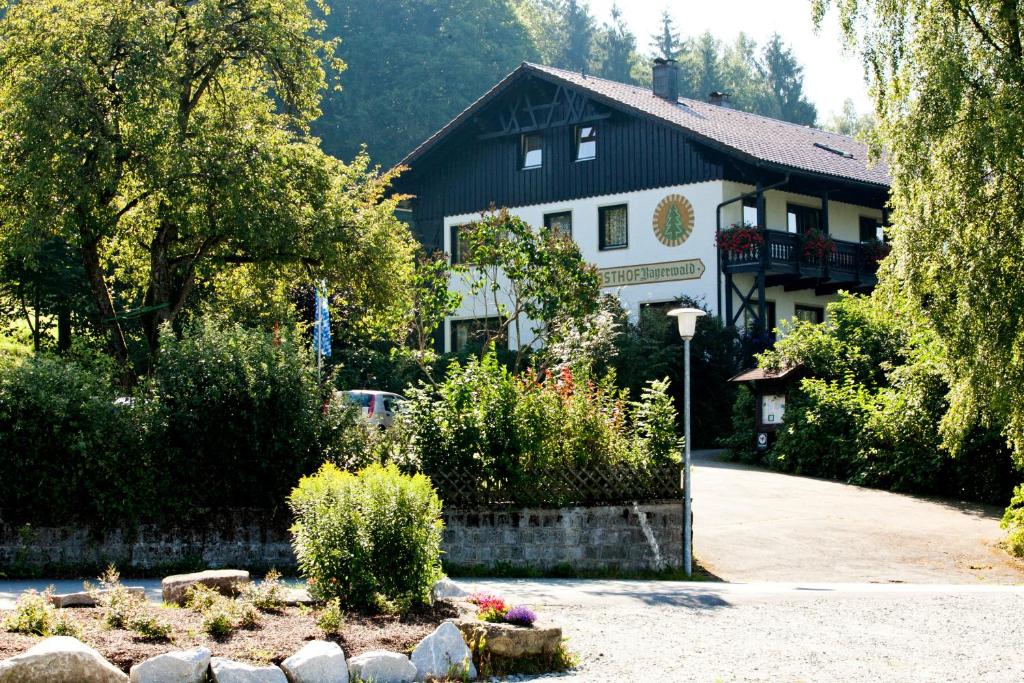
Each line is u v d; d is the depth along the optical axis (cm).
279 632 857
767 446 2619
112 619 838
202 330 1567
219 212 2092
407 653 850
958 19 1775
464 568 1516
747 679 854
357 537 981
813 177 3562
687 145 3606
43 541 1421
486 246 2047
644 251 3691
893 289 1831
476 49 6688
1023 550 1678
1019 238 1709
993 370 1714
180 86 2131
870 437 2334
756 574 1546
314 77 2391
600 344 2894
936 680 862
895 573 1565
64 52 2039
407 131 6184
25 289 3080
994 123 1684
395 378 3444
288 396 1516
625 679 852
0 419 1403
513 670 880
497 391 1574
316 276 2302
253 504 1492
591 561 1548
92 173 2012
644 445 1603
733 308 3562
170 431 1477
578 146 3884
